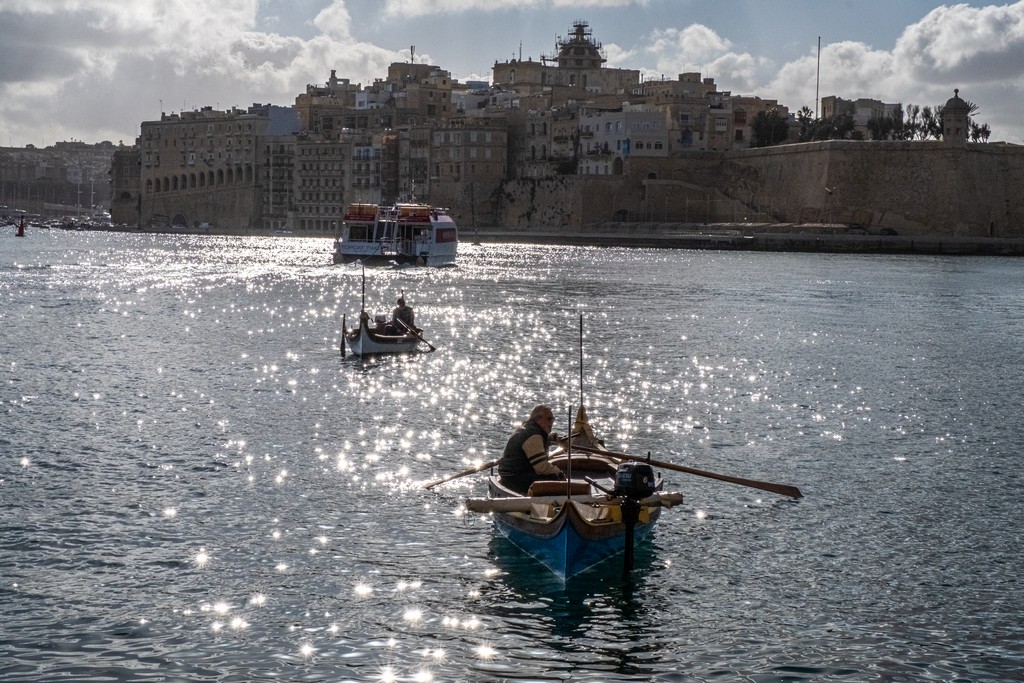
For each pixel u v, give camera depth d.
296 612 22.28
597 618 22.27
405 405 43.03
